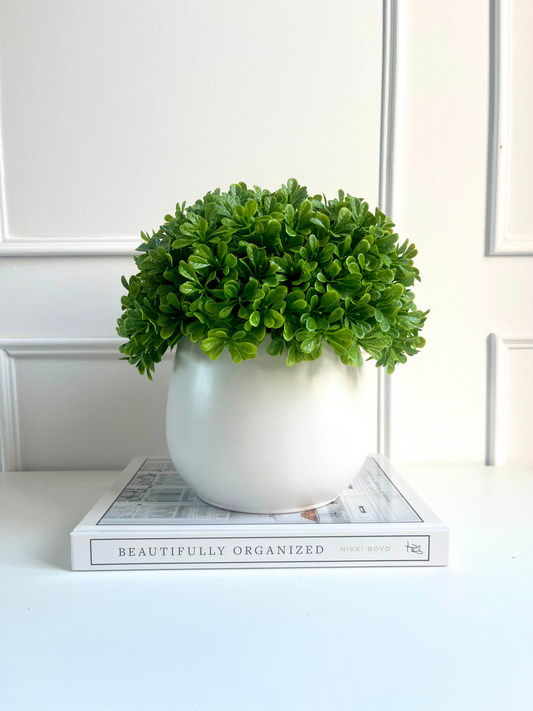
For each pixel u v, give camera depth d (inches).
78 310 35.3
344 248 20.9
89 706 14.6
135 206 34.9
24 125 34.1
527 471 35.0
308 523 22.1
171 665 16.2
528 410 36.9
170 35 34.0
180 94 34.4
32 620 18.4
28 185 34.5
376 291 21.0
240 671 15.9
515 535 25.0
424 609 19.0
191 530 21.6
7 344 34.8
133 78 34.2
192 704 14.6
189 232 20.4
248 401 21.0
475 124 34.9
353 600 19.6
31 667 16.2
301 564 21.9
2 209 34.3
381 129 34.8
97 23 33.8
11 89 33.9
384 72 34.4
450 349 36.1
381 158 34.9
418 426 36.6
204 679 15.6
